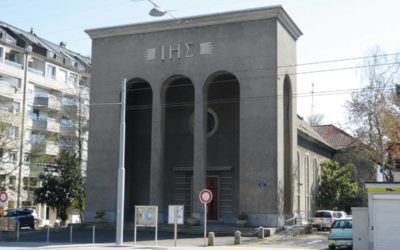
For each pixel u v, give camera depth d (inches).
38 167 2187.5
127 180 1603.1
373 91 1632.6
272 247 1046.4
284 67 1443.2
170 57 1487.5
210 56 1444.4
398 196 907.4
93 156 1561.3
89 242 1136.8
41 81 2551.7
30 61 2511.1
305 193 1798.7
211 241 1061.1
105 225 1469.0
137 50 1539.1
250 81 1396.4
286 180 1491.1
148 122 1648.6
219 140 1544.0
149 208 1064.2
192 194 1549.0
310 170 1899.6
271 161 1348.4
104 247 991.0
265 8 1386.6
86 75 2812.5
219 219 1505.9
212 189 1530.5
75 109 2127.2
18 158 2183.8
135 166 1638.8
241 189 1368.1
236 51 1419.8
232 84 1549.0
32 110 2475.4
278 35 1401.3
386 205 913.5
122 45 1562.5
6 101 2311.8
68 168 1914.4
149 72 1512.1
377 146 1601.9
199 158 1419.8
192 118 1593.3
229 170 1510.8
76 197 1900.8
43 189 1883.6
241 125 1392.7
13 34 2470.5
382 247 906.7
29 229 1617.9
